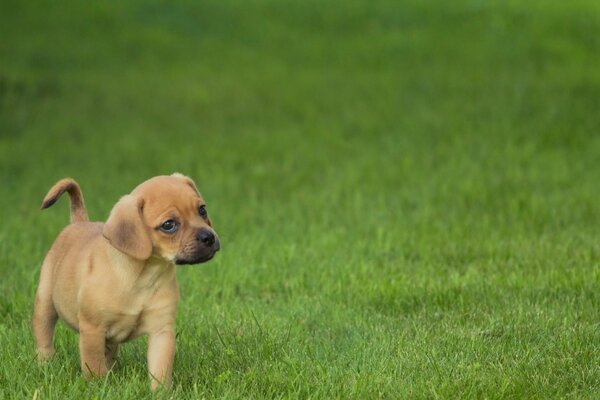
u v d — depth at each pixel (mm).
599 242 11562
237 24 30453
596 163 16281
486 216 13000
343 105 21797
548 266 10641
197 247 7113
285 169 16422
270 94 22953
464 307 9461
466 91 22422
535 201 13617
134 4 31984
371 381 7418
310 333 8977
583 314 9133
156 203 7152
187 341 8562
